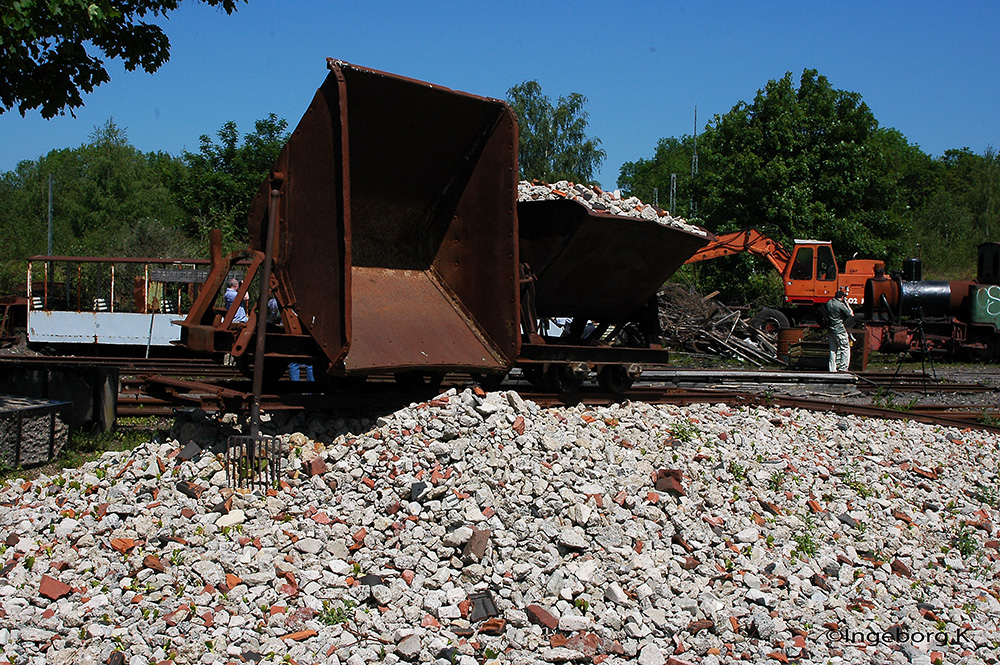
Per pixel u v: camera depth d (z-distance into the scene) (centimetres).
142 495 562
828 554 624
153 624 429
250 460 584
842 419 1040
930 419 1121
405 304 769
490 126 781
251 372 717
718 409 968
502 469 598
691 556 570
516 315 763
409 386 768
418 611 461
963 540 716
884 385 1598
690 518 609
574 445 662
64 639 413
